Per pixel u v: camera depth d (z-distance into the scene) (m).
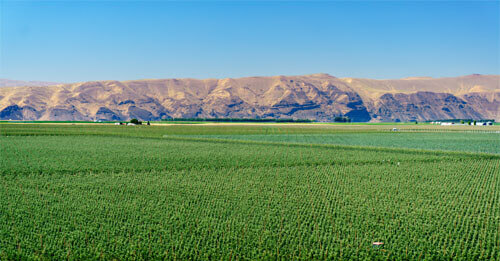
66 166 41.19
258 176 37.62
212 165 42.84
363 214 26.56
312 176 37.84
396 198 30.25
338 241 22.47
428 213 26.75
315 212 26.73
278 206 27.98
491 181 36.16
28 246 21.41
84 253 20.83
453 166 43.22
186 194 30.84
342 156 49.88
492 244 22.25
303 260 20.47
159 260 20.42
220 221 25.05
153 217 25.66
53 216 25.72
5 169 39.19
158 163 43.72
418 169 41.47
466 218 25.81
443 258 20.70
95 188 32.53
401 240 22.53
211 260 20.44
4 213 26.05
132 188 32.59
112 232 23.20
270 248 21.67
